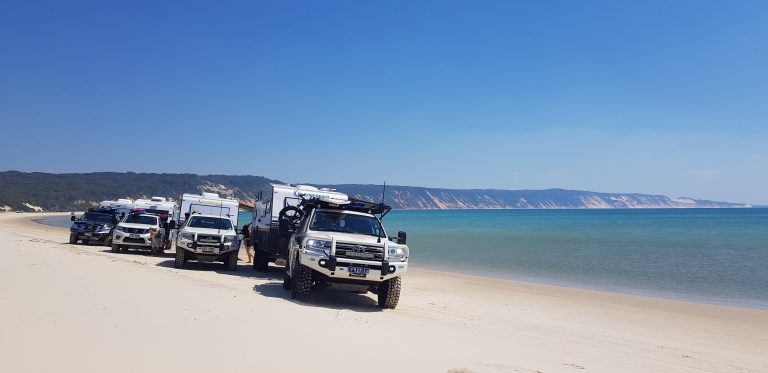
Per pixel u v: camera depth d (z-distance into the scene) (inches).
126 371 185.5
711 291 772.0
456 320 434.3
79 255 645.3
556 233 2401.6
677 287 809.5
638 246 1611.7
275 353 225.6
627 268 1045.8
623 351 362.0
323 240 456.1
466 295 650.8
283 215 609.3
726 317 572.1
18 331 225.8
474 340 321.4
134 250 1009.5
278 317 308.2
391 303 472.4
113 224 1096.8
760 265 1105.4
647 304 647.1
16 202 4596.5
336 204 514.6
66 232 1775.3
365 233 496.4
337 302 492.1
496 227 3110.2
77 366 187.3
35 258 531.2
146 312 286.2
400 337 293.3
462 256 1286.9
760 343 448.1
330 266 444.8
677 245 1646.2
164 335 239.1
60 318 256.1
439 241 1856.5
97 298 316.2
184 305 316.5
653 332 475.2
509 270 1008.2
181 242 687.7
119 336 231.3
